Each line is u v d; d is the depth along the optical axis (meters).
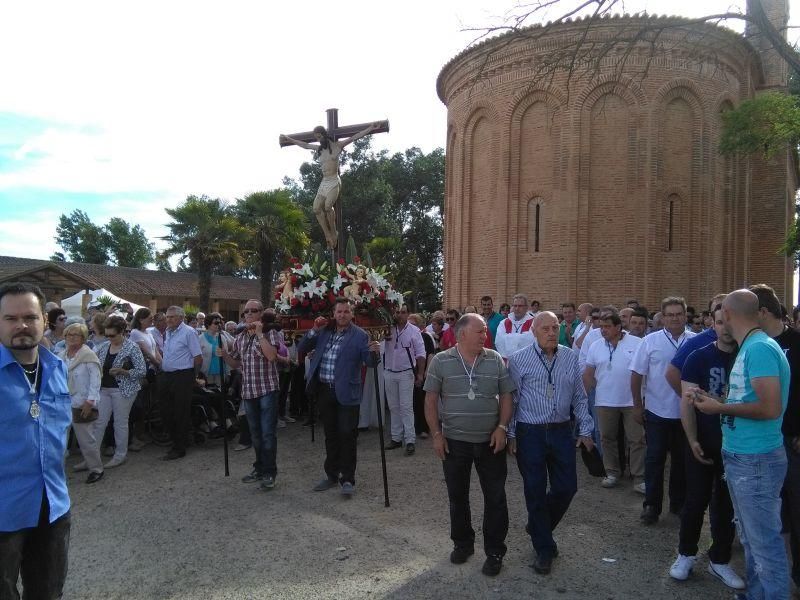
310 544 5.26
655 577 4.63
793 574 4.32
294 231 30.14
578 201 18.17
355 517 5.94
